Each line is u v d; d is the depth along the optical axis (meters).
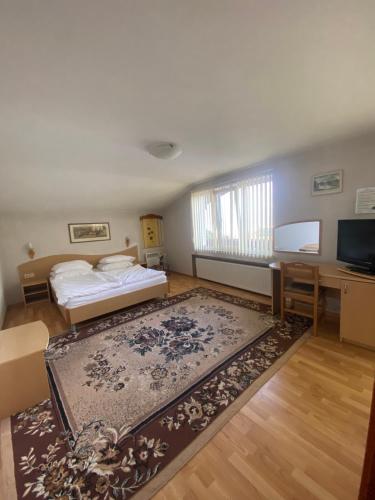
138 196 4.53
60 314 3.42
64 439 1.39
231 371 1.92
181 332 2.63
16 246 4.00
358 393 1.63
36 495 1.10
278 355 2.10
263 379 1.81
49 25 0.92
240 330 2.60
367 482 0.62
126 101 1.56
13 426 1.50
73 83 1.33
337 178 2.61
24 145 2.18
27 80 1.27
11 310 3.67
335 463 1.18
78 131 2.00
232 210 3.95
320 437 1.32
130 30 0.97
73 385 1.86
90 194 3.90
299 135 2.30
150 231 5.66
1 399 1.55
